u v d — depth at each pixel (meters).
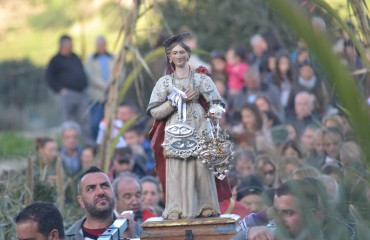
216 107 10.84
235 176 18.20
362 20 12.26
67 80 36.38
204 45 37.00
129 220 13.53
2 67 58.81
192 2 37.34
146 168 23.23
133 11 18.23
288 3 5.75
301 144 18.81
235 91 28.77
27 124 55.22
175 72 11.05
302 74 24.03
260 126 23.72
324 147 15.84
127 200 16.28
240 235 10.23
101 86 36.12
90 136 33.16
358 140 6.14
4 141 32.62
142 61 17.50
